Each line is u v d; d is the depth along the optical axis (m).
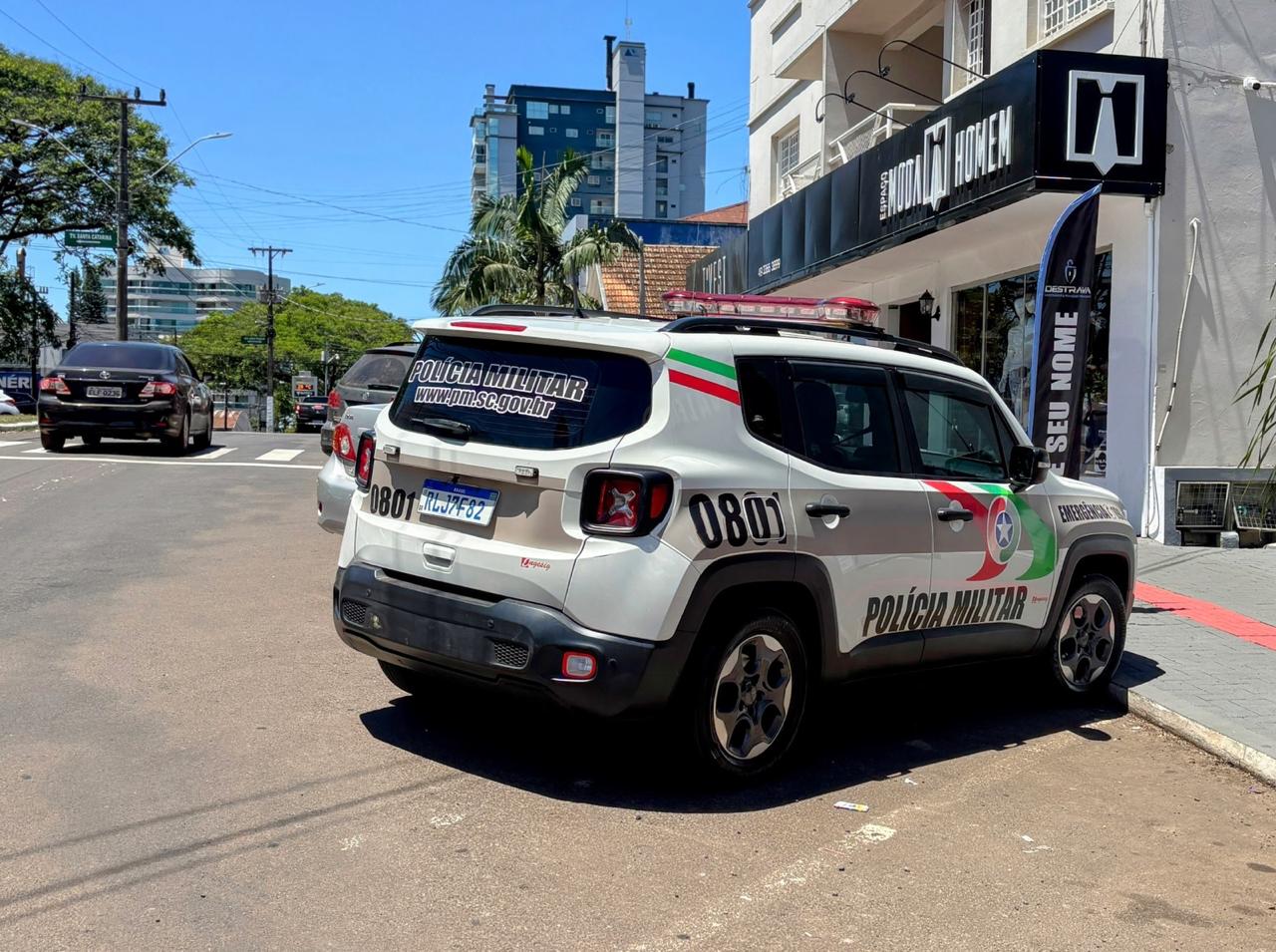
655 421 4.46
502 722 5.53
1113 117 10.62
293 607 7.76
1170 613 8.54
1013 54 13.73
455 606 4.57
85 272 41.75
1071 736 5.96
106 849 3.95
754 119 23.36
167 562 9.16
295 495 13.44
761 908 3.76
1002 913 3.83
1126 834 4.63
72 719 5.32
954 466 5.69
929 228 12.81
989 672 7.21
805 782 5.03
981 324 14.48
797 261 17.17
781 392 4.91
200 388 18.89
